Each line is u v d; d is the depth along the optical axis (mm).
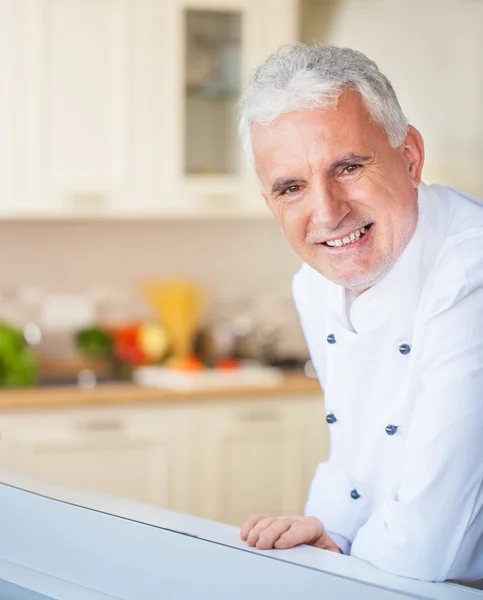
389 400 1413
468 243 1291
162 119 3719
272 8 3820
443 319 1247
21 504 1221
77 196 3639
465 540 1221
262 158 1282
